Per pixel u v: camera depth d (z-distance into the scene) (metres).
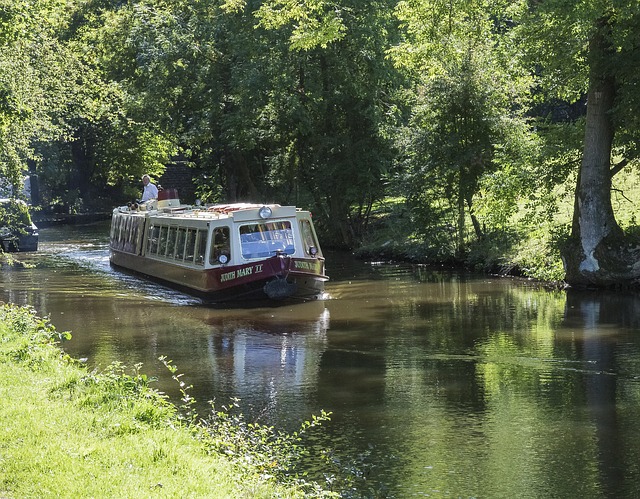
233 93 43.78
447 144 32.22
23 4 22.58
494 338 19.11
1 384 11.52
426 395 14.50
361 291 26.88
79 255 38.44
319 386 15.16
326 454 11.52
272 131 42.84
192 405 13.90
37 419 9.93
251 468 9.20
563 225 28.83
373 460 11.30
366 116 38.66
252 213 25.53
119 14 51.62
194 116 45.84
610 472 10.80
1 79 22.92
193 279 26.06
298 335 19.86
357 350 18.14
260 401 14.20
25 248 39.69
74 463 8.48
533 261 29.08
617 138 25.78
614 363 16.53
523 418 13.12
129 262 32.47
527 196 29.98
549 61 25.66
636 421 12.91
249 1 40.88
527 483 10.42
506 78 32.16
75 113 32.38
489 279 28.91
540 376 15.68
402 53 31.75
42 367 12.84
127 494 7.71
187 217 27.77
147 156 63.91
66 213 62.00
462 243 33.22
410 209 34.69
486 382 15.30
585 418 13.09
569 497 10.01
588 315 21.61
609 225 26.03
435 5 28.55
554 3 22.06
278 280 24.64
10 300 25.55
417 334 19.72
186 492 7.93
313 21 28.77
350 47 39.62
